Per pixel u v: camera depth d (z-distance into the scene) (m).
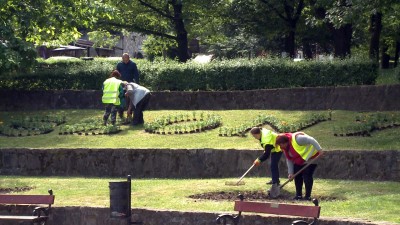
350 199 16.53
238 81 29.73
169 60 34.59
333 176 20.19
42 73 32.12
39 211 16.19
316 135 23.33
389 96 25.80
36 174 23.30
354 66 27.97
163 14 41.38
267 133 17.56
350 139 22.38
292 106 27.56
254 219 14.88
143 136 25.03
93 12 30.44
